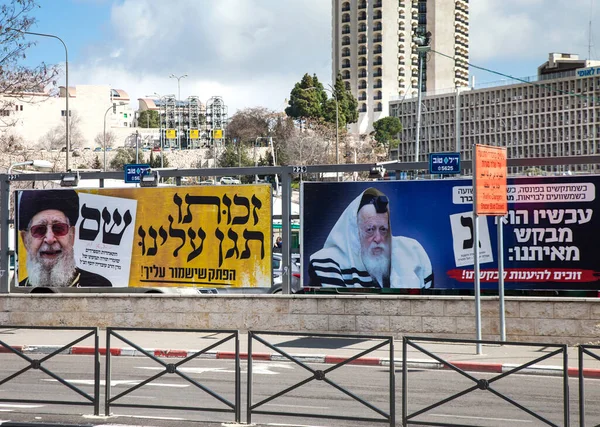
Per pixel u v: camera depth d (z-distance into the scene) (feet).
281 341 64.23
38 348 61.36
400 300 63.46
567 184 65.82
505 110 618.85
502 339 56.70
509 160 65.36
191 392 43.60
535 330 59.98
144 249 75.92
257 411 34.65
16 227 79.41
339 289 75.31
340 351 58.54
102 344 62.49
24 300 72.13
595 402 40.45
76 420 35.27
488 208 55.21
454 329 61.98
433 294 70.95
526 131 606.14
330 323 65.26
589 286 65.36
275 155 472.85
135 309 69.77
